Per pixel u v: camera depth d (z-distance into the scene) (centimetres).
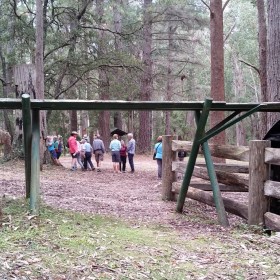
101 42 2203
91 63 2156
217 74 1469
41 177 1362
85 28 2194
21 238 448
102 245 446
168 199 899
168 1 2530
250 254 455
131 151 1797
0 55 2402
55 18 2228
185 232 568
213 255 445
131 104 582
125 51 2311
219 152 711
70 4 2123
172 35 3173
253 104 614
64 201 786
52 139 1881
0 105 587
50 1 2195
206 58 4372
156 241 490
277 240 518
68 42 2159
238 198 999
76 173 1628
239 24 4222
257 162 605
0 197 716
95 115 3578
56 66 2153
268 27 992
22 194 816
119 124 3728
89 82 2370
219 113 1414
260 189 605
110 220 609
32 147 615
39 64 1678
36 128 626
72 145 1753
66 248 424
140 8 2738
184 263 410
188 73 4272
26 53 2328
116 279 352
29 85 1661
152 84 2966
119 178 1523
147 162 2475
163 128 4538
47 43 2134
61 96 2494
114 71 2250
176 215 720
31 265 369
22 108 578
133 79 2311
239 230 597
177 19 2842
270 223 583
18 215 555
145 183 1368
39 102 577
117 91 2275
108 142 3325
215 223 653
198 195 752
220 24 1472
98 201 835
